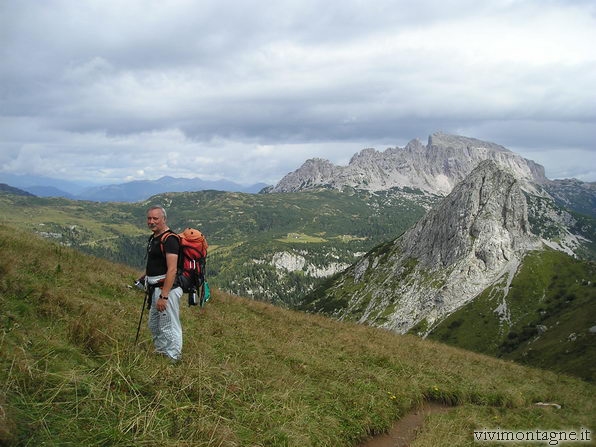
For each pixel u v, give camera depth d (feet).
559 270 600.39
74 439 20.17
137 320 42.50
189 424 24.62
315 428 30.76
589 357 301.63
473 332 541.34
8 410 19.66
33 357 25.61
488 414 46.68
